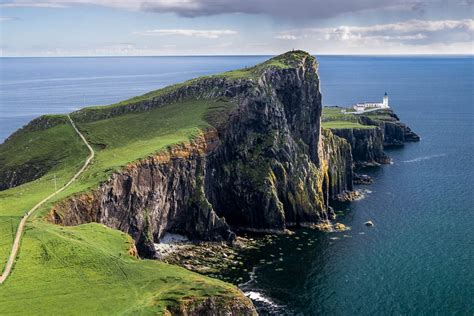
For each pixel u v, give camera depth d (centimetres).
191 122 19462
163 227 16550
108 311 8562
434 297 12550
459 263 14450
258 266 14388
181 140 17588
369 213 19162
